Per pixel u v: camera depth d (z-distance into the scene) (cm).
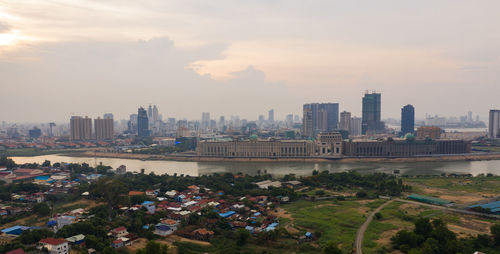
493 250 19588
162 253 18250
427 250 18738
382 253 19450
